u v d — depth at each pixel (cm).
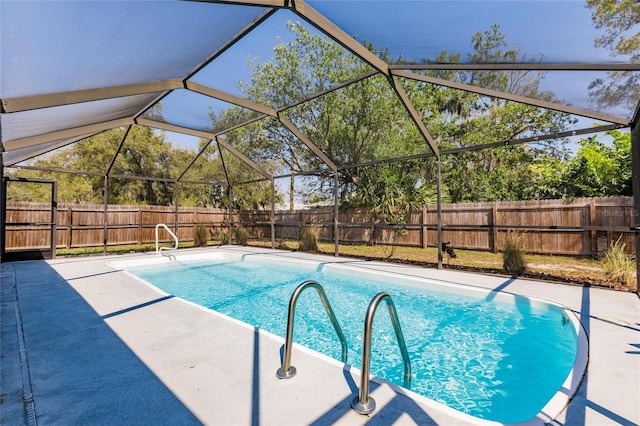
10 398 191
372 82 993
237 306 529
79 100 414
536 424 165
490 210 876
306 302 533
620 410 178
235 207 1562
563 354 325
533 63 371
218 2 305
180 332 300
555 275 579
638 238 429
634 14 279
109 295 445
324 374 216
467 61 406
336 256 845
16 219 884
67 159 1431
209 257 941
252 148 1291
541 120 1190
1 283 523
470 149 589
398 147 1159
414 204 1011
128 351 258
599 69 354
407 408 176
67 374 221
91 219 1034
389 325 417
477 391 261
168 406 181
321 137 1143
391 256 862
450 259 789
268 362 235
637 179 431
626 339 277
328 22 382
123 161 1453
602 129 461
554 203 778
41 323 328
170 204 1638
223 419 168
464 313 449
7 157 697
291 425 163
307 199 1516
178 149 1662
